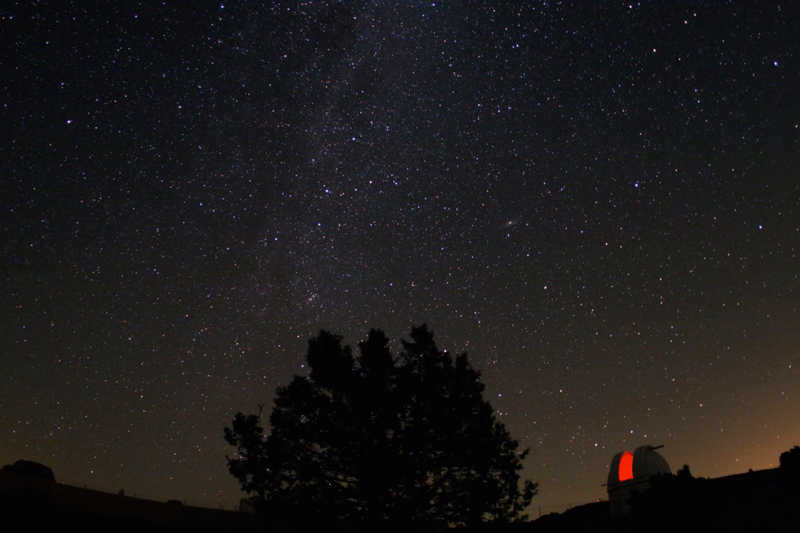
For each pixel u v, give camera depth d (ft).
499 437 46.06
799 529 41.81
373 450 41.70
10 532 35.63
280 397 45.57
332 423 43.29
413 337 47.75
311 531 40.98
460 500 43.14
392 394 43.70
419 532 43.75
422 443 42.83
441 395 45.34
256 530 46.03
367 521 41.70
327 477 42.98
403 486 42.73
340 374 44.29
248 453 43.57
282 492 42.24
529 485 46.32
